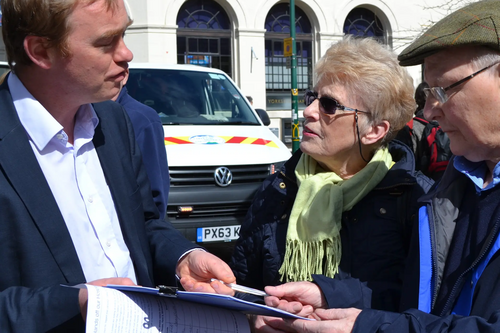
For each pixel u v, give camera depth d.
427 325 1.38
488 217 1.51
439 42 1.43
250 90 20.28
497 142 1.46
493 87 1.42
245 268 2.25
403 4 21.33
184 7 19.84
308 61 21.48
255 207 2.25
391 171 2.00
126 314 1.27
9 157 1.45
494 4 1.47
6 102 1.53
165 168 3.03
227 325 1.42
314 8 20.81
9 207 1.42
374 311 1.47
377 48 2.04
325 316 1.54
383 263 1.94
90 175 1.70
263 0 20.23
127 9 1.62
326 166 2.19
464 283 1.51
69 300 1.31
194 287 1.64
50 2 1.42
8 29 1.48
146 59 18.94
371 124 2.01
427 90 1.53
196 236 4.82
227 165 4.96
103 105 1.87
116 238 1.73
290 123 21.33
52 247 1.46
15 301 1.32
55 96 1.56
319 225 1.98
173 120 5.57
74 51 1.48
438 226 1.63
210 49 20.28
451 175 1.66
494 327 1.28
